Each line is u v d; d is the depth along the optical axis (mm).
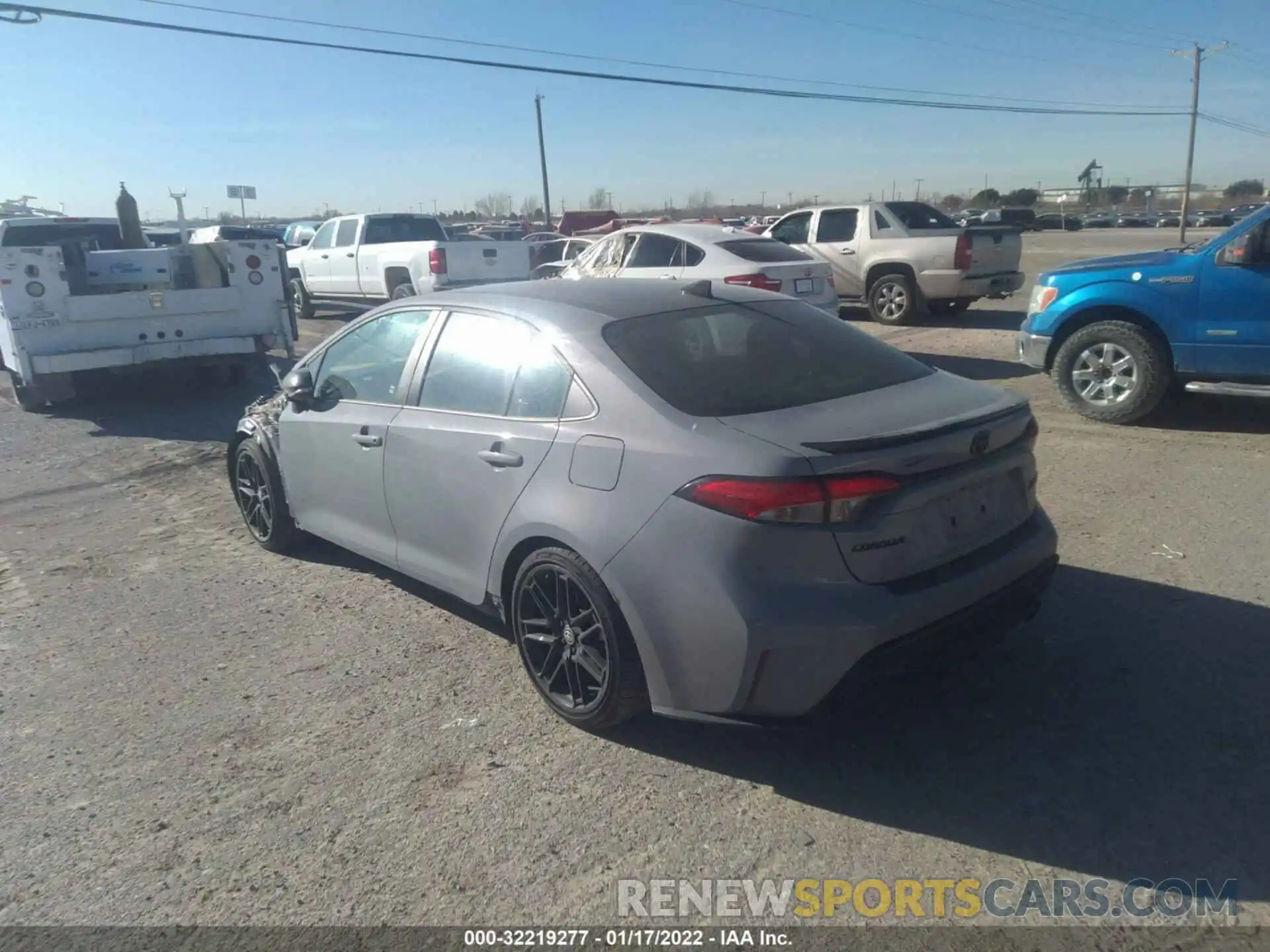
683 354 3840
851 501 3137
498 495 3949
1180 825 3135
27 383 10047
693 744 3729
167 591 5480
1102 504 6180
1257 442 7465
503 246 15688
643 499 3379
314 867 3115
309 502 5410
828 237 15594
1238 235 7422
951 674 4109
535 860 3107
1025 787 3369
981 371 11117
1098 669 4102
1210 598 4734
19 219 12883
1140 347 7902
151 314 10438
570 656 3764
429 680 4301
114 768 3713
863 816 3260
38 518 7012
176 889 3037
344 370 5145
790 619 3107
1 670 4570
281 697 4195
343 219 17500
